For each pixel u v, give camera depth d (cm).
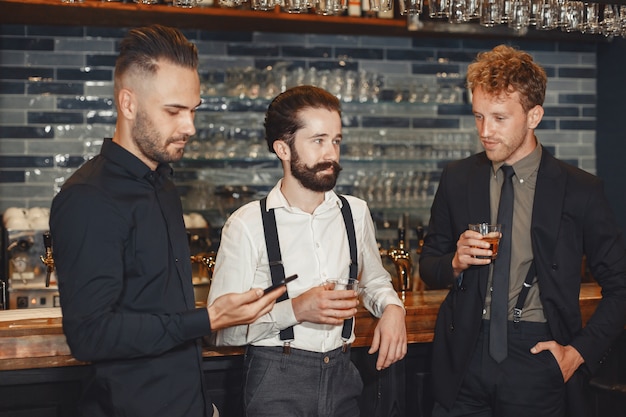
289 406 229
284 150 232
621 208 526
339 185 503
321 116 227
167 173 212
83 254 189
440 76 526
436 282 266
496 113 246
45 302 413
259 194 496
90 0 415
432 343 293
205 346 262
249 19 452
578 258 257
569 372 253
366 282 259
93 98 477
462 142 516
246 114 493
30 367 251
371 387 287
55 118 473
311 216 235
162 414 204
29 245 412
